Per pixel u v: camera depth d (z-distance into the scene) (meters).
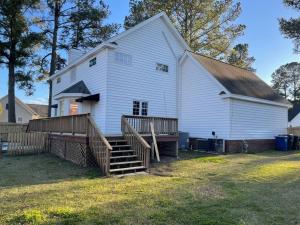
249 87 19.92
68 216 5.14
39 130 17.20
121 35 16.45
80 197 6.45
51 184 7.89
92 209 5.56
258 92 19.95
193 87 19.20
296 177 9.18
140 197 6.50
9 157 13.28
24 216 5.04
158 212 5.43
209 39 29.50
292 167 11.24
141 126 12.93
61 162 11.84
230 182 8.34
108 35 28.61
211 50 30.19
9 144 13.96
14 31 23.75
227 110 16.88
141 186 7.68
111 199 6.32
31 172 9.75
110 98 15.89
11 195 6.59
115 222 4.92
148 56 18.14
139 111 17.34
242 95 17.25
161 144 15.31
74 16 27.81
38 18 26.88
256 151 18.36
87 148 10.91
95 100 16.30
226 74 20.00
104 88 15.89
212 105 17.80
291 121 45.88
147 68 18.02
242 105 17.77
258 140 18.84
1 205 5.77
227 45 29.70
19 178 8.73
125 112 16.55
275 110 20.77
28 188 7.35
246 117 18.00
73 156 12.04
